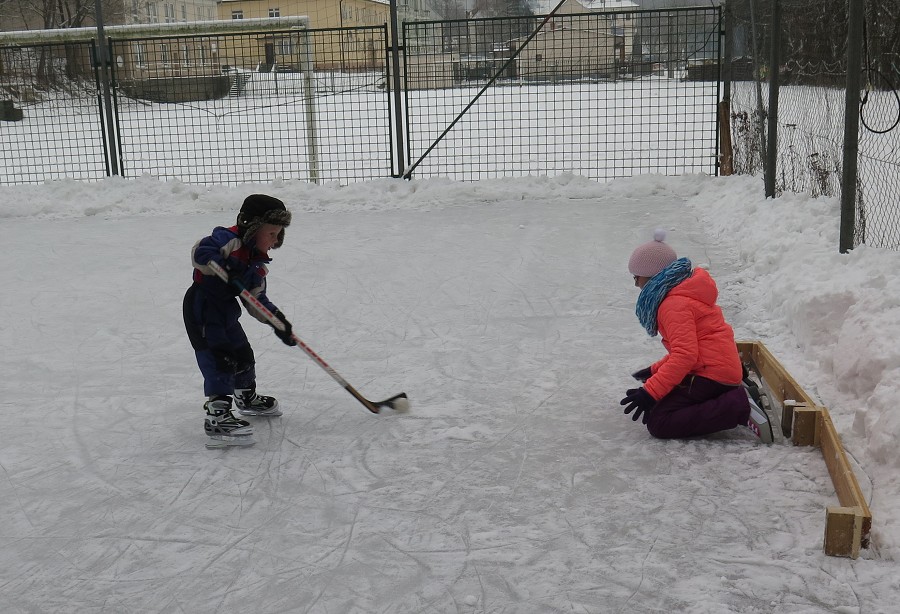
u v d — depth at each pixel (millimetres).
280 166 14062
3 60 12859
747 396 3697
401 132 11227
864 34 5625
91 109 20281
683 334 3604
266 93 17188
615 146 14742
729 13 10609
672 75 11438
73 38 14781
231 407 3918
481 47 12719
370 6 14266
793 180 8414
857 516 2689
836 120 7441
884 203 6703
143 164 14719
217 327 3777
